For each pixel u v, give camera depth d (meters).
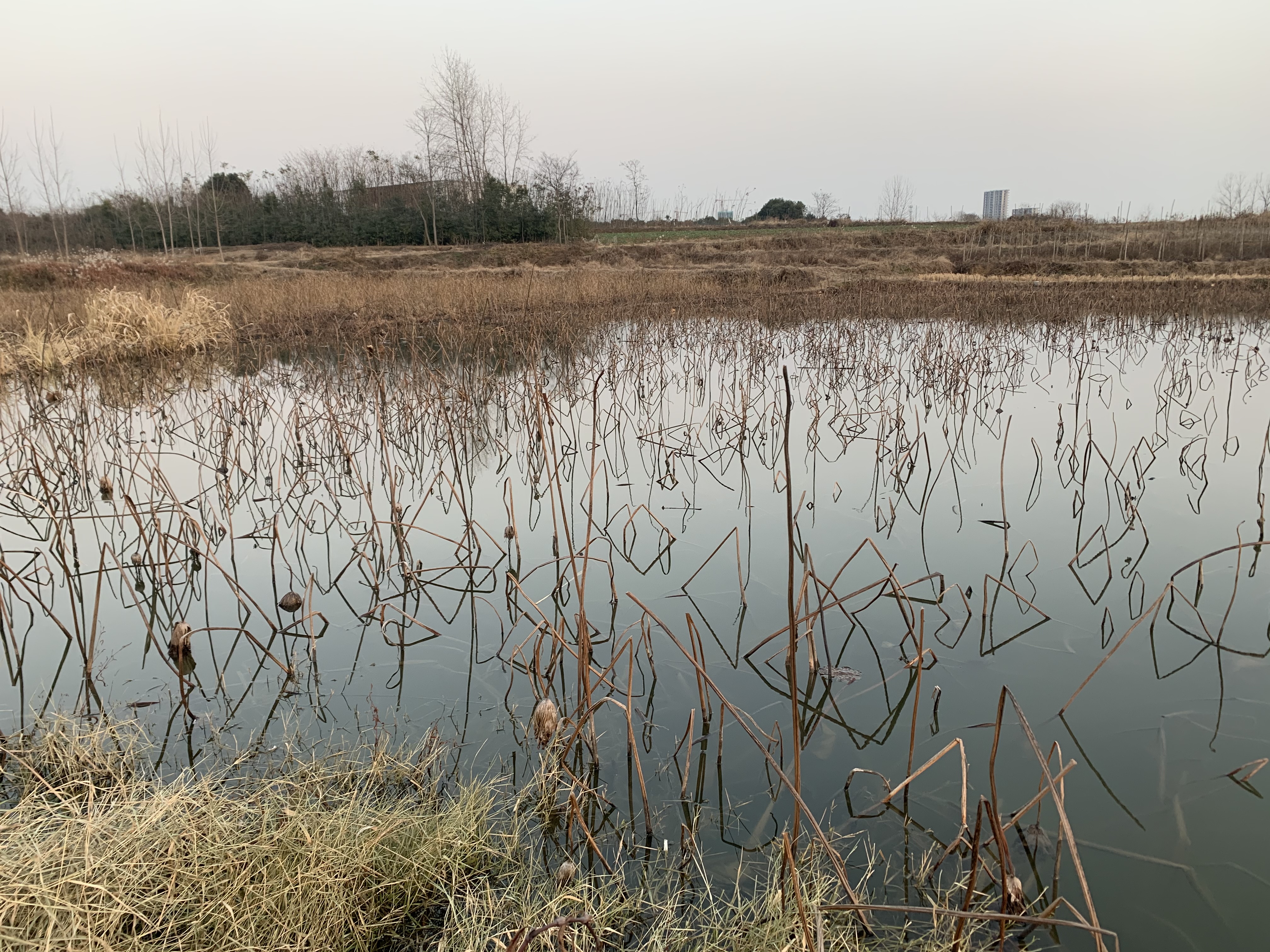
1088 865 2.44
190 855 2.15
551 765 2.77
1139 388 9.60
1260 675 3.48
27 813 2.32
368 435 7.09
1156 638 3.82
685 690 3.50
